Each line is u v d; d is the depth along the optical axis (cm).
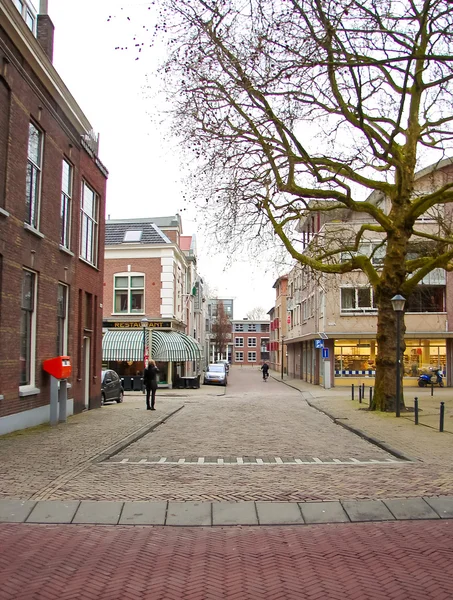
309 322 4297
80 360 1862
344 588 473
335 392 3247
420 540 598
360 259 1964
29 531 619
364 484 812
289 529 641
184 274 4375
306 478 852
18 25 1247
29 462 938
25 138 1346
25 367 1399
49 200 1523
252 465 959
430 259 1981
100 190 2080
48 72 1446
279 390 3853
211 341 8931
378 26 1157
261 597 455
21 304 1354
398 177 1842
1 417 1229
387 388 1920
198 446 1178
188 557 545
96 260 2067
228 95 1450
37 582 480
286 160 1680
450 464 969
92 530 628
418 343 3603
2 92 1227
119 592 462
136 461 988
